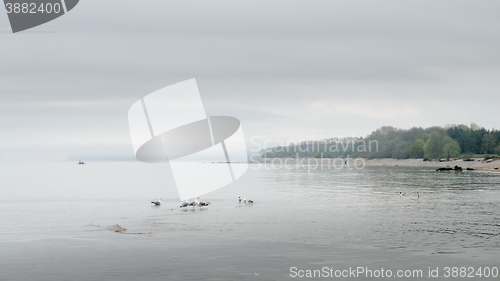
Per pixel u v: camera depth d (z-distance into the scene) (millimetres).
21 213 57031
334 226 44938
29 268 29234
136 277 27141
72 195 86000
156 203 66250
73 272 28234
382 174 178625
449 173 181500
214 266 29453
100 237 39344
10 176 190125
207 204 64812
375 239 37875
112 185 118812
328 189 97750
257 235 39906
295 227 44156
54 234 41031
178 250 33938
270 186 109250
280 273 27859
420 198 75062
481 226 44812
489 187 100312
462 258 31281
